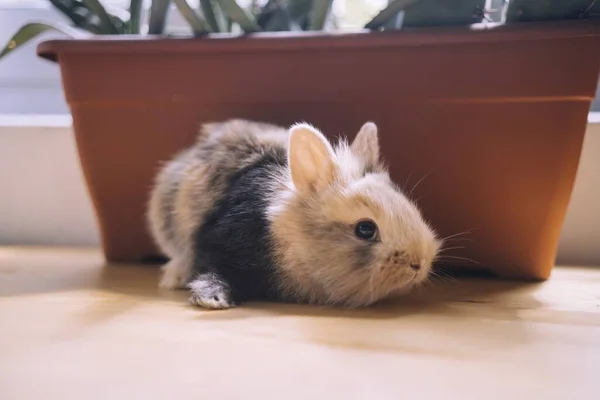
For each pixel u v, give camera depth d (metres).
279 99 0.42
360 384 0.26
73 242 0.55
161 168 0.44
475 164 0.41
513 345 0.30
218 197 0.39
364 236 0.36
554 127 0.39
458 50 0.39
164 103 0.43
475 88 0.40
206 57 0.42
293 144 0.37
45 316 0.33
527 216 0.41
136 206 0.46
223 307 0.35
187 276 0.39
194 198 0.40
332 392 0.25
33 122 0.55
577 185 0.49
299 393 0.25
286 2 0.45
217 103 0.43
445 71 0.40
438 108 0.41
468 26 0.39
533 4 0.38
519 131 0.40
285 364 0.28
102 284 0.40
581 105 0.39
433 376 0.27
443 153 0.41
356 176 0.38
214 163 0.40
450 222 0.42
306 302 0.37
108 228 0.47
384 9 0.41
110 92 0.43
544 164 0.40
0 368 0.27
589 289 0.40
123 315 0.34
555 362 0.28
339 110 0.42
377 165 0.40
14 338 0.30
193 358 0.28
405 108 0.41
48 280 0.41
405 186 0.42
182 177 0.41
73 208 0.55
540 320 0.33
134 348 0.29
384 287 0.36
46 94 0.60
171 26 0.55
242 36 0.41
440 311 0.35
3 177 0.55
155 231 0.44
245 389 0.25
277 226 0.37
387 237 0.35
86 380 0.26
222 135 0.41
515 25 0.38
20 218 0.55
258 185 0.38
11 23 0.59
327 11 0.43
